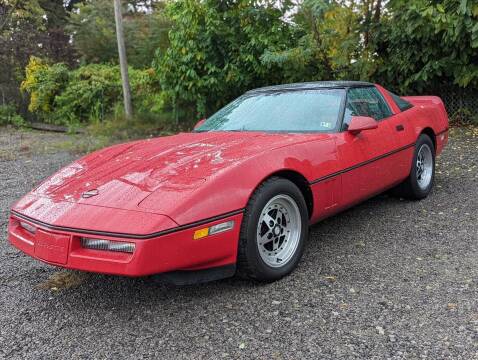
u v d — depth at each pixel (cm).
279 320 244
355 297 265
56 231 247
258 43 896
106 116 1316
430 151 464
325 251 338
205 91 962
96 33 1689
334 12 837
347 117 360
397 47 848
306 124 359
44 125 1474
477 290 265
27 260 348
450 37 750
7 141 1127
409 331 227
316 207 317
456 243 339
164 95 1064
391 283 280
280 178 288
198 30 925
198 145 320
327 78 902
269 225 284
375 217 411
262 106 393
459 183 508
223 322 246
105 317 258
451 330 226
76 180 291
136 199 249
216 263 259
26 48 1788
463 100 869
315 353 213
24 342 236
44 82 1490
